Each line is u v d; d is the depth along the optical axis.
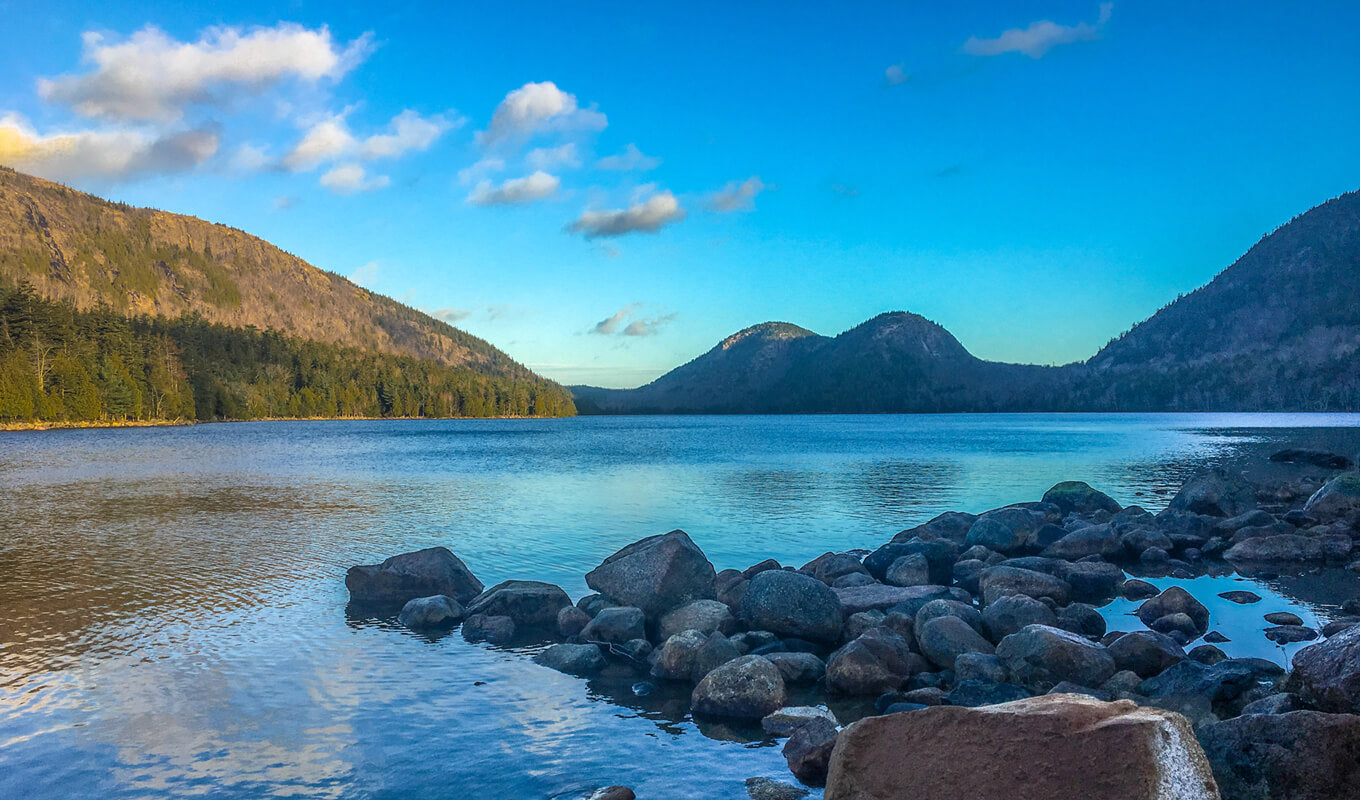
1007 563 20.58
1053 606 16.17
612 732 10.86
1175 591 16.36
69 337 136.38
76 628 15.64
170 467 57.25
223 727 10.84
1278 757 7.64
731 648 13.29
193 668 13.30
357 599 18.22
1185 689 10.71
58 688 12.27
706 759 9.99
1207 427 147.00
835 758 6.82
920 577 19.45
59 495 39.53
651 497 39.06
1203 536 26.06
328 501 37.34
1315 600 18.00
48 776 9.36
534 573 21.78
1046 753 5.95
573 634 15.70
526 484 45.59
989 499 38.34
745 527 29.77
